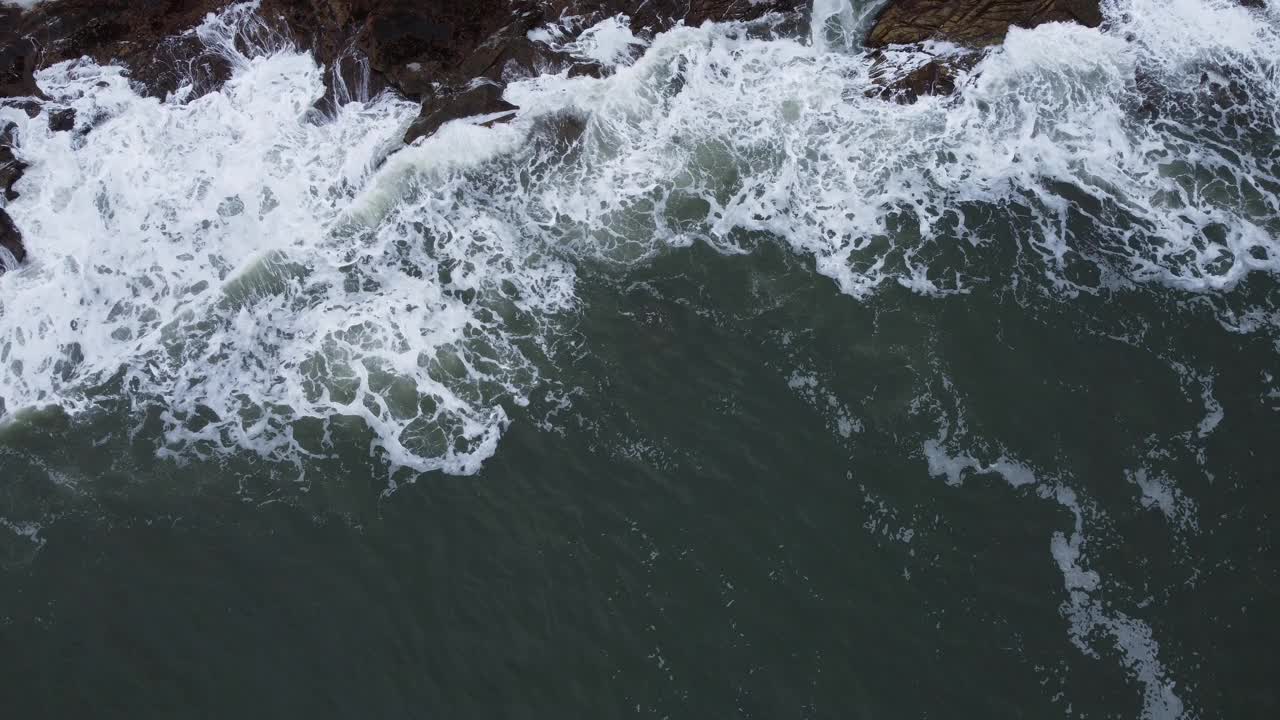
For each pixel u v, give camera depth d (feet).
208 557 47.67
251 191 61.21
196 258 58.44
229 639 45.37
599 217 60.44
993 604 47.16
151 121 64.23
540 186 61.82
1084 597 47.52
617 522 49.16
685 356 54.85
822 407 53.01
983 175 62.59
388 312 56.49
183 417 52.54
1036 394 53.52
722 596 47.01
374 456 51.13
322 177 62.08
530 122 63.82
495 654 45.29
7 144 62.69
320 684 44.37
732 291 57.47
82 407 52.75
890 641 45.96
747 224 60.18
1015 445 51.83
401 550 48.08
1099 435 52.21
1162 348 55.52
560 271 58.29
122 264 58.13
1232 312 57.06
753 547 48.44
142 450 51.24
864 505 49.88
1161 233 60.39
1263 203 62.18
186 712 43.45
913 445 51.80
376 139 63.57
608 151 63.36
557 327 56.03
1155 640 46.50
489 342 55.36
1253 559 48.67
